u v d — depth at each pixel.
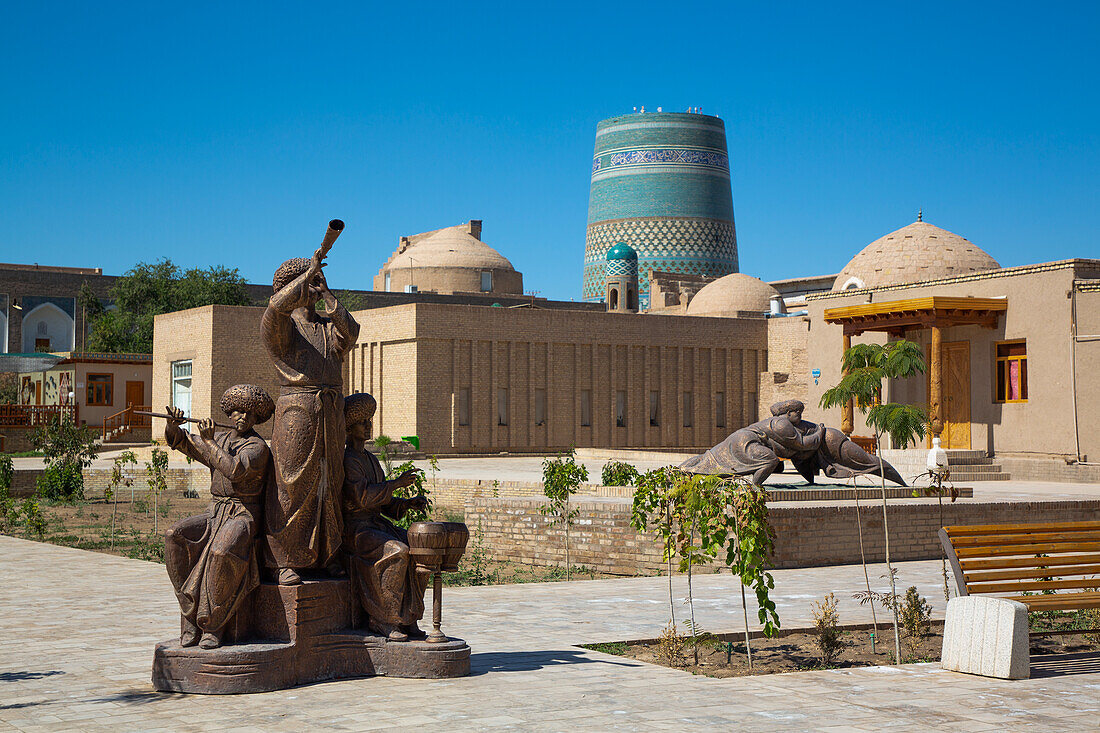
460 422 44.38
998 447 32.09
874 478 20.98
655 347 48.75
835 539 15.83
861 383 23.38
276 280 8.26
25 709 7.21
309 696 7.57
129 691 7.74
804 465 18.33
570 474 17.48
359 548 8.35
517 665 8.67
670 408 48.97
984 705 7.52
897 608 10.41
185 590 7.81
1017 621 8.41
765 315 60.06
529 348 45.88
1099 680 8.38
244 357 46.31
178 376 48.56
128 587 13.27
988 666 8.44
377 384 46.16
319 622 8.12
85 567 15.33
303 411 8.08
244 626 8.01
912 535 16.53
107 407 52.91
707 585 13.58
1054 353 30.61
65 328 69.88
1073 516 18.16
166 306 66.19
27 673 8.36
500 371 45.38
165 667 7.71
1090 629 10.28
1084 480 29.00
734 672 8.80
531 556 17.70
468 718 7.00
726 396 50.41
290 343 8.20
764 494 9.55
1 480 26.11
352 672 8.20
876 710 7.34
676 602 12.11
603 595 12.67
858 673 8.56
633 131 103.50
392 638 8.26
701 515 9.84
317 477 8.10
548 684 7.99
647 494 10.69
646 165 102.69
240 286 67.81
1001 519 17.44
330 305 8.16
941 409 32.09
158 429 49.44
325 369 8.22
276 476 8.06
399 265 80.38
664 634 9.42
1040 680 8.37
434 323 43.84
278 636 8.00
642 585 13.61
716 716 7.12
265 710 7.17
